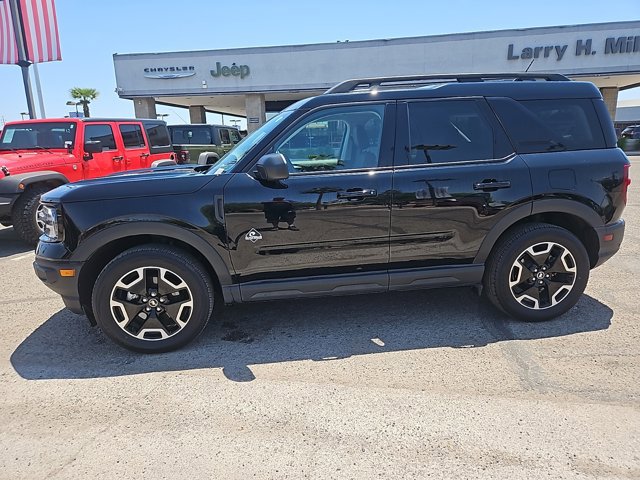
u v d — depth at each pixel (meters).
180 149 12.11
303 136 3.36
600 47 21.22
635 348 3.22
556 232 3.50
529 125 3.51
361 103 3.40
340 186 3.28
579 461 2.16
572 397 2.67
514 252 3.50
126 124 8.74
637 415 2.48
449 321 3.78
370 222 3.34
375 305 4.17
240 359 3.24
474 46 21.69
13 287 5.00
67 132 7.56
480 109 3.47
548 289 3.61
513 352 3.22
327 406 2.65
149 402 2.74
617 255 5.59
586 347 3.26
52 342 3.59
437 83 3.63
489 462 2.17
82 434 2.46
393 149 3.39
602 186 3.51
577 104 3.57
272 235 3.26
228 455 2.27
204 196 3.19
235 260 3.28
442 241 3.45
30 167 6.75
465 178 3.38
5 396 2.84
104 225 3.12
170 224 3.15
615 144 3.61
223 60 23.17
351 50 22.45
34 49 13.11
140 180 3.26
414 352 3.27
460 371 2.99
